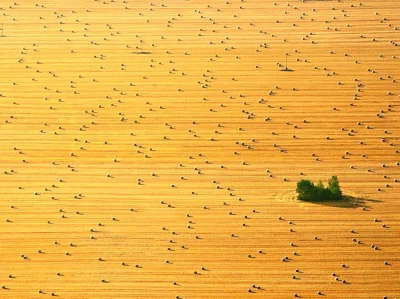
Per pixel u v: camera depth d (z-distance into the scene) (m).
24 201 135.38
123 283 114.75
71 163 146.25
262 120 156.25
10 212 132.25
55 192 138.00
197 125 155.38
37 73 169.12
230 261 119.88
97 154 148.50
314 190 135.75
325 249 122.88
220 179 141.50
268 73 168.38
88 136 152.88
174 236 125.88
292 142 151.12
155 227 128.25
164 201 135.12
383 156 147.75
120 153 148.62
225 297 111.62
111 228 128.12
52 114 158.50
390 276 116.56
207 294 112.31
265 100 161.12
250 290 113.12
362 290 113.31
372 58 172.38
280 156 147.88
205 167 145.00
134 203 134.62
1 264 119.00
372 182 140.88
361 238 125.69
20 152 148.88
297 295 112.06
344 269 118.06
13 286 113.94
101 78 167.62
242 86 164.75
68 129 154.75
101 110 159.25
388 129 154.00
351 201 135.62
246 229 127.75
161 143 151.00
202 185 139.75
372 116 156.88
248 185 139.88
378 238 125.69
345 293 112.62
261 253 121.75
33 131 154.38
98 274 116.81
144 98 162.25
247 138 152.12
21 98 162.38
